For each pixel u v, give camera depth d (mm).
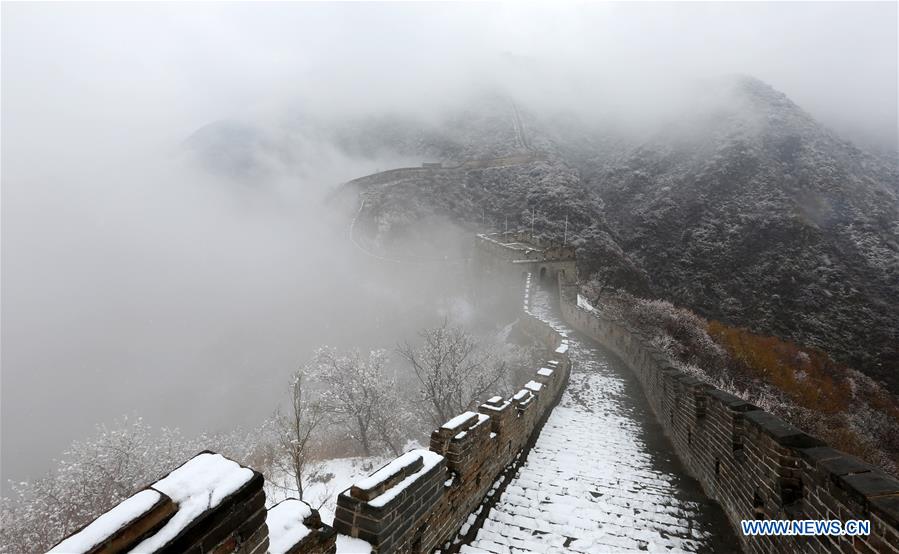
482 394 19344
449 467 5023
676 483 7008
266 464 15422
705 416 6918
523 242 42938
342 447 18062
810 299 52031
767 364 37406
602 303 39438
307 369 18844
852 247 59594
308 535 2568
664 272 60219
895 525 2627
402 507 3707
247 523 2162
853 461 3410
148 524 1759
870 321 48625
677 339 35938
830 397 36156
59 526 12719
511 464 7098
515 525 5363
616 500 6188
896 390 42781
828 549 3332
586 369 15805
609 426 10094
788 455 4188
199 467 2143
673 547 5125
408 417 19922
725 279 57406
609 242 58219
